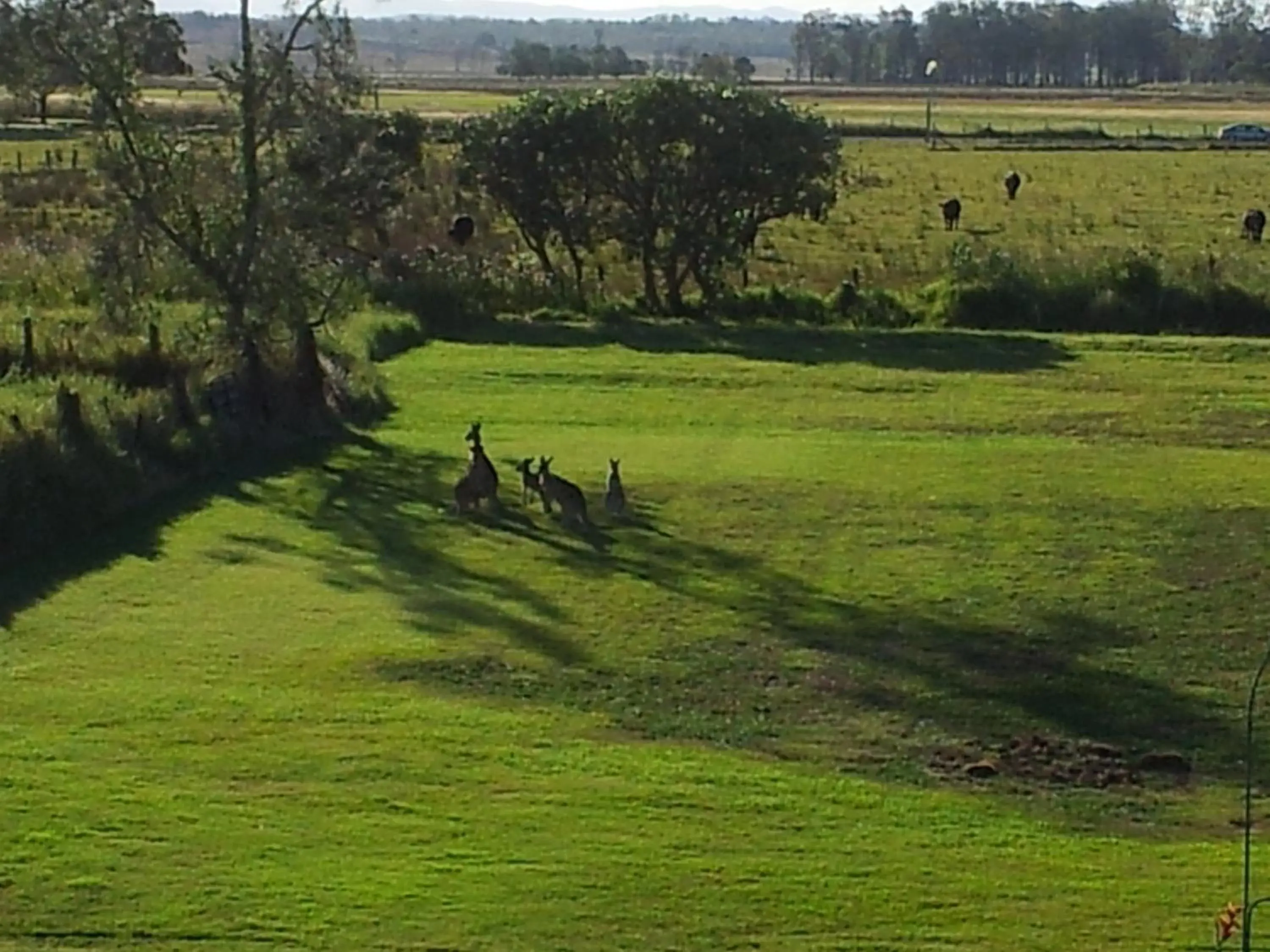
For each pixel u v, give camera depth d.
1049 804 18.72
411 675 22.09
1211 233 70.25
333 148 37.72
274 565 26.81
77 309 43.62
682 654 23.14
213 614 24.34
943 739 20.52
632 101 50.50
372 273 49.88
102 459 29.50
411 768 18.75
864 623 24.50
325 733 19.80
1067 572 26.88
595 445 35.31
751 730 20.66
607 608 24.94
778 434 36.59
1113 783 19.38
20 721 19.97
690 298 52.47
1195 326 48.50
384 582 26.05
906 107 157.50
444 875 16.03
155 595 25.14
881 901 15.70
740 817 17.66
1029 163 99.06
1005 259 51.84
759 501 30.86
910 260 61.88
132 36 36.34
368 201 44.28
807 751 20.05
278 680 21.69
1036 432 36.81
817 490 31.62
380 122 56.31
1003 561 27.44
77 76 36.16
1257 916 15.66
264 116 36.88
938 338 47.06
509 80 193.38
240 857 16.34
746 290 52.06
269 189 36.59
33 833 16.78
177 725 19.95
